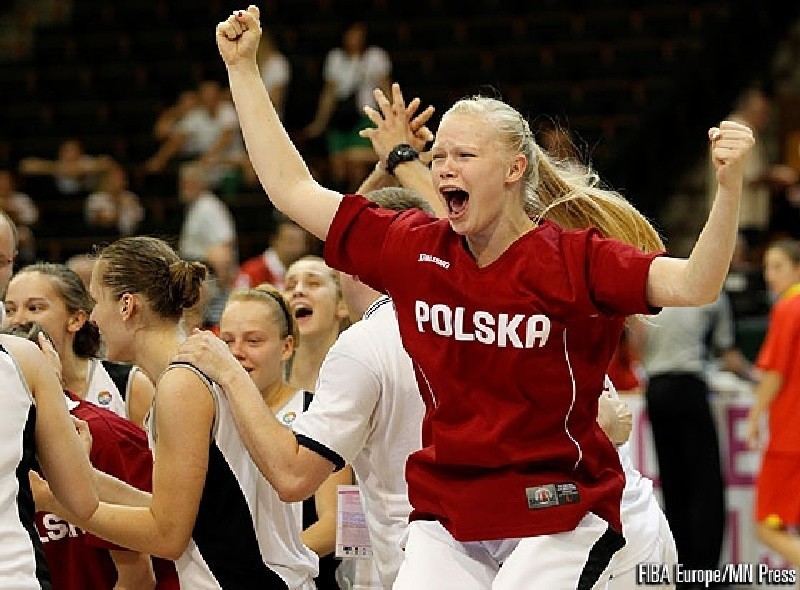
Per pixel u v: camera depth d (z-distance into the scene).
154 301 4.40
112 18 19.86
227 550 4.14
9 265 4.61
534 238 3.55
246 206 16.67
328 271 5.65
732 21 17.05
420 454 3.70
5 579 3.54
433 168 3.59
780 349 8.79
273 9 19.56
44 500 4.14
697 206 16.67
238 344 4.71
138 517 4.04
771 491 8.87
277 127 3.99
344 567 5.02
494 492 3.57
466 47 18.77
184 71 19.17
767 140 17.34
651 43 18.22
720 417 9.70
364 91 17.42
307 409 4.39
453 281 3.58
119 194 16.50
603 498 3.65
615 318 3.60
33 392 3.75
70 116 19.00
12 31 20.44
